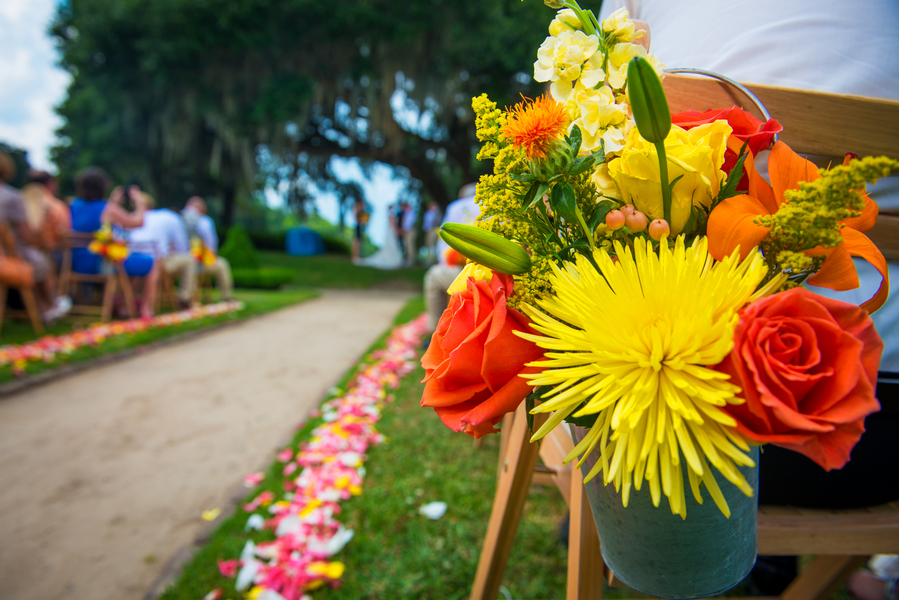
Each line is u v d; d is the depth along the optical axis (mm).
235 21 11203
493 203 558
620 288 467
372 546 1800
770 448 760
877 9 866
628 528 571
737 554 576
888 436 745
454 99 13367
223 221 19953
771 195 524
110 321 5859
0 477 2428
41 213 5293
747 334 410
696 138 524
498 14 12203
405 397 3443
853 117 719
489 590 1254
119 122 14555
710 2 977
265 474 2412
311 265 15102
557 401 460
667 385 444
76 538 1961
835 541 787
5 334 4910
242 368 4422
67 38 14961
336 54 12703
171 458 2637
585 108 524
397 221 16812
